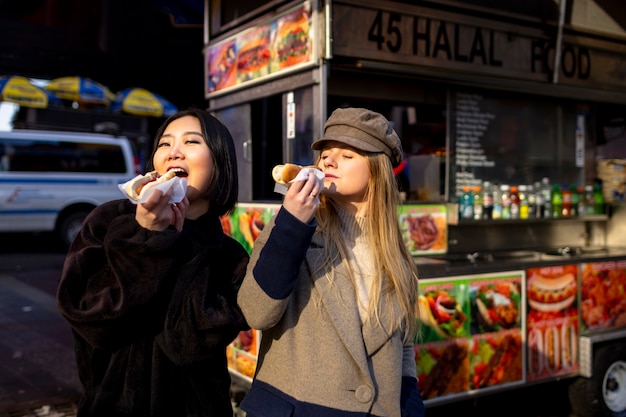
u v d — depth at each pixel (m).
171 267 1.41
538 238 4.90
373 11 3.78
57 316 7.26
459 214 4.36
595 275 4.25
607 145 5.45
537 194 4.84
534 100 4.96
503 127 4.79
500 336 3.78
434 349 3.51
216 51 4.68
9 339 6.23
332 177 1.77
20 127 13.16
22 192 11.80
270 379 1.66
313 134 3.68
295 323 1.67
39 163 12.02
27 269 10.52
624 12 5.04
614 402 4.39
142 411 1.50
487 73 4.34
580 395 4.25
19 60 13.09
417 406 1.81
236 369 4.07
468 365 3.64
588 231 5.21
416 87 4.49
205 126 1.67
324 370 1.61
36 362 5.46
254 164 4.38
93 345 1.44
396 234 1.80
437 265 3.76
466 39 4.24
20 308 7.63
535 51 4.57
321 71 3.58
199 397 1.56
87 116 14.05
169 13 5.70
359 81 4.23
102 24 13.40
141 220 1.38
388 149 1.81
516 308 3.85
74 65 13.66
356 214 1.82
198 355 1.47
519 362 3.86
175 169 1.62
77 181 12.38
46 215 12.07
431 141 4.83
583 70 4.85
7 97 12.47
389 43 3.87
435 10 4.06
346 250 1.75
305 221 1.53
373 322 1.68
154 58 14.10
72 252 1.47
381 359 1.69
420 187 4.62
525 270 3.90
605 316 4.29
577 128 5.23
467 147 4.60
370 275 1.76
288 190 1.57
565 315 4.09
